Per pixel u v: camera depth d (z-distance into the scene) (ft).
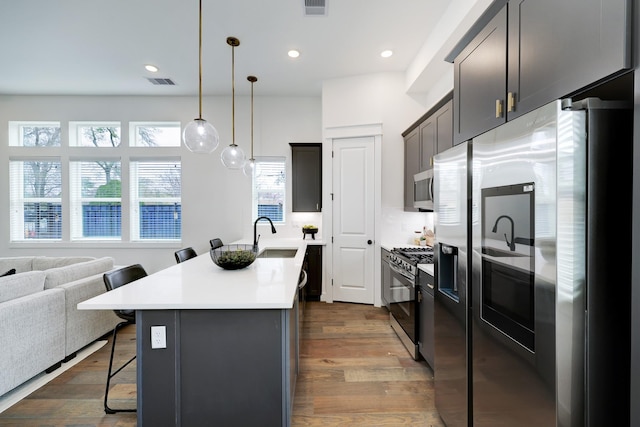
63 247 14.96
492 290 4.06
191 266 7.64
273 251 13.03
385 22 8.94
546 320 3.04
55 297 7.63
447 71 10.28
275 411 4.80
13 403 6.38
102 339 9.51
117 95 14.87
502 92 4.49
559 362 2.92
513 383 3.61
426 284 7.52
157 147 15.08
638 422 2.57
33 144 15.20
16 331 6.64
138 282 5.87
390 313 10.64
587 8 3.02
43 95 14.80
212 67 11.84
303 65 11.67
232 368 4.78
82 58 11.14
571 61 3.23
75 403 6.39
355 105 12.66
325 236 13.23
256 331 4.79
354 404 6.39
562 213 2.87
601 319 2.90
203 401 4.77
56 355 7.64
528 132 3.26
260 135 15.15
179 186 15.43
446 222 5.39
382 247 12.06
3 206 14.84
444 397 5.56
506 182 3.67
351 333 9.92
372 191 12.51
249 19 8.80
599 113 2.87
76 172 15.19
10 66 11.76
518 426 3.53
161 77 12.80
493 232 3.98
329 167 13.14
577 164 2.87
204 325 4.76
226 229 15.24
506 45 4.38
